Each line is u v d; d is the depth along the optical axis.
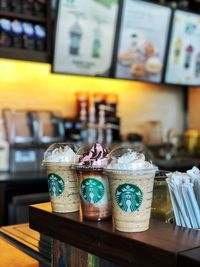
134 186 0.93
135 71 3.85
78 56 3.46
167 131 4.73
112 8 3.52
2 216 2.89
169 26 3.92
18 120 3.56
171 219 1.14
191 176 1.09
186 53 4.14
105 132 4.01
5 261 1.33
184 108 4.89
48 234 1.18
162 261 0.83
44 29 3.38
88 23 3.43
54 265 1.18
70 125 3.81
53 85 3.86
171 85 4.48
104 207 1.05
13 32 3.21
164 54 3.99
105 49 3.60
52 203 1.17
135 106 4.45
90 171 1.03
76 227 1.06
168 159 4.30
